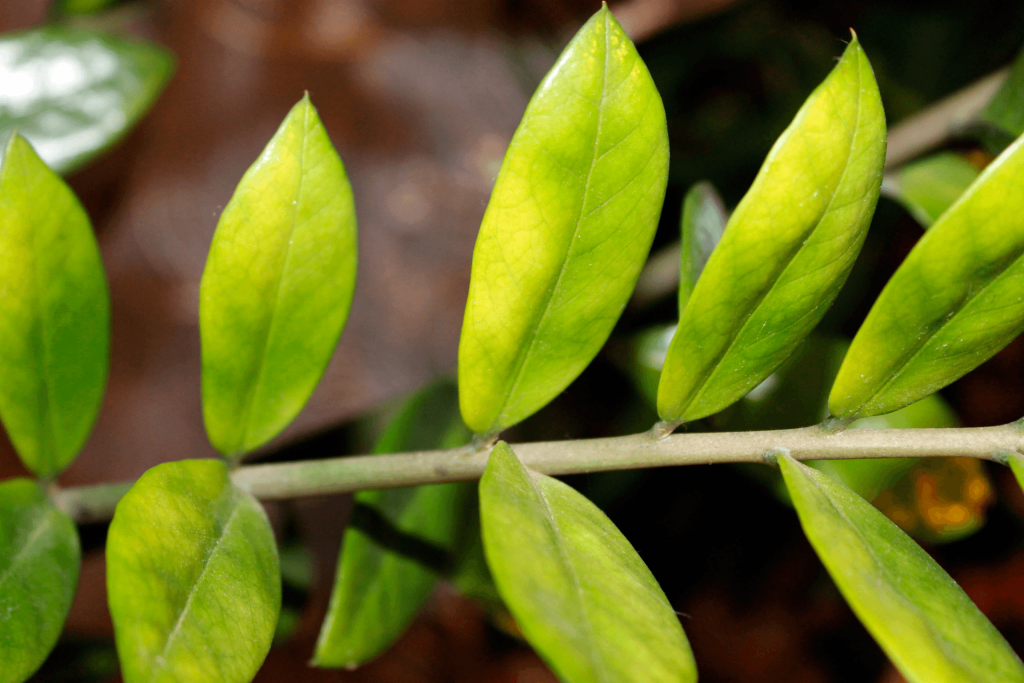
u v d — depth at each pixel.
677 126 0.71
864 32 0.69
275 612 0.36
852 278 0.56
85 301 0.39
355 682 0.73
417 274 1.01
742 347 0.37
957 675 0.33
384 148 1.06
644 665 0.33
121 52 0.46
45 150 0.45
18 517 0.39
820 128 0.35
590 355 0.38
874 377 0.36
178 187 1.02
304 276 0.38
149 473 0.36
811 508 0.35
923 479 0.47
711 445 0.37
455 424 0.47
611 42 0.36
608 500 0.60
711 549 0.65
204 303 0.38
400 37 1.10
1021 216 0.35
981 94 0.47
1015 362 0.57
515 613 0.33
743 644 0.67
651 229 0.37
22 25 0.87
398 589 0.43
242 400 0.39
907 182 0.46
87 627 0.72
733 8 0.70
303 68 1.09
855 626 0.66
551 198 0.36
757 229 0.36
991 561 0.59
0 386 0.39
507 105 1.09
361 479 0.39
